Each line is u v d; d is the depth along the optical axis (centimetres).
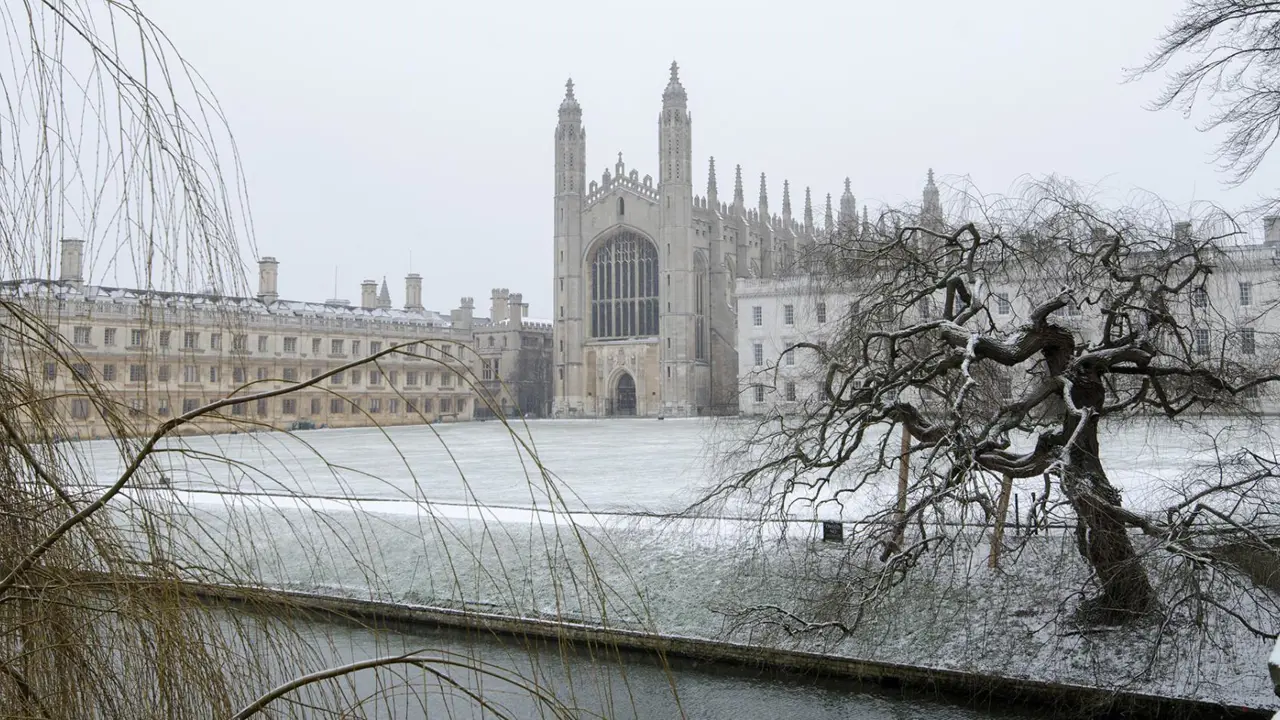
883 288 1730
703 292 10781
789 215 13000
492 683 1020
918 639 1451
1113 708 1292
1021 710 1351
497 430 7719
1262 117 1545
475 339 12562
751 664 1502
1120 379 1723
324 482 3247
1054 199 1622
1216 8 1532
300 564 1466
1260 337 1591
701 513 1734
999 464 1475
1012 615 1431
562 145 11006
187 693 375
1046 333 1481
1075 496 1306
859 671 1441
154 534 380
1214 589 1330
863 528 1636
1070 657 1345
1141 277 1469
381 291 13362
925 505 1391
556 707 451
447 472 3622
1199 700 1237
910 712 1361
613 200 10781
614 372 10769
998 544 1434
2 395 359
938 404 1825
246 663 410
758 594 1605
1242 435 1814
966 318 1599
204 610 402
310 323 8862
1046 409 1658
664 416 10212
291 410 8612
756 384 1847
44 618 354
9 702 354
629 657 1548
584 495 2750
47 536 365
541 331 12788
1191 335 1587
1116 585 1350
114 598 371
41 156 360
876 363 1681
